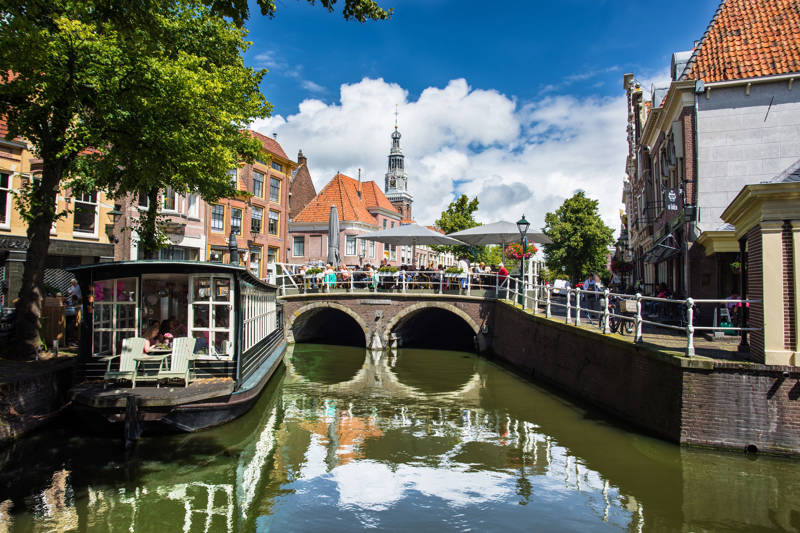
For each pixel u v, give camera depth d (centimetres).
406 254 4903
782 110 1295
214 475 730
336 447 862
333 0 558
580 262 3394
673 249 1467
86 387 888
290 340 2267
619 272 2166
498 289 1969
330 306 2184
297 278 2408
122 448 815
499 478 720
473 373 1580
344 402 1193
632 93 2766
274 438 908
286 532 562
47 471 724
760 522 565
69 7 828
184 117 962
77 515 602
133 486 685
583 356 1145
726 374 729
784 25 1348
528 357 1535
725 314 1141
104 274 947
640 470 705
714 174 1329
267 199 2889
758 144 1305
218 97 1120
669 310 1373
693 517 579
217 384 911
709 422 736
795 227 713
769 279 722
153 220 1351
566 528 566
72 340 1248
